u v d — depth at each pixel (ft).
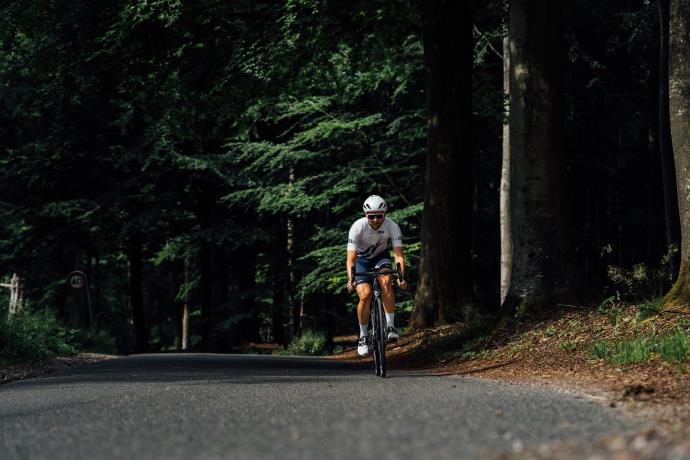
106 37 56.54
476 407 18.22
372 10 62.69
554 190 44.37
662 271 38.04
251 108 73.31
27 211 101.86
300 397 22.36
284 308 108.68
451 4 58.34
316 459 12.15
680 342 27.66
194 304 151.64
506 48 73.26
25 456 13.64
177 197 103.86
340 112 86.79
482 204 98.94
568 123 90.38
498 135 95.25
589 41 92.79
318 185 87.45
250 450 13.21
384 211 30.96
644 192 95.96
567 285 43.93
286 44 61.87
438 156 58.39
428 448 12.76
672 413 16.98
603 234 97.96
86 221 99.91
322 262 84.33
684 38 33.42
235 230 102.22
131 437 15.20
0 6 59.41
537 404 18.67
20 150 99.14
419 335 55.98
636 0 86.43
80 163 102.22
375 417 16.87
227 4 59.41
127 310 174.81
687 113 33.53
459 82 58.23
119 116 97.76
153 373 36.83
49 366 48.49
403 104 92.94
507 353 39.19
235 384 28.22
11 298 110.22
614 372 27.02
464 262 58.29
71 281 91.50
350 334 133.80
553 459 11.44
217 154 100.48
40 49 61.21
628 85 94.32
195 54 63.00
